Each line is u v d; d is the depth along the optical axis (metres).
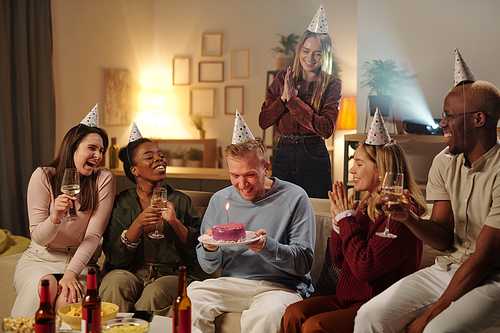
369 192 1.71
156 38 5.66
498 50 3.21
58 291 1.78
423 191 3.29
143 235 2.02
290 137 3.08
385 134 1.67
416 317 1.44
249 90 5.38
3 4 3.53
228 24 5.41
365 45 3.54
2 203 3.55
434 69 3.38
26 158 3.68
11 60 3.64
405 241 1.50
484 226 1.44
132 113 5.32
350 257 1.56
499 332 1.41
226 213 1.92
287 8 5.19
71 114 4.34
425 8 3.37
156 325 1.46
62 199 1.77
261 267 1.84
